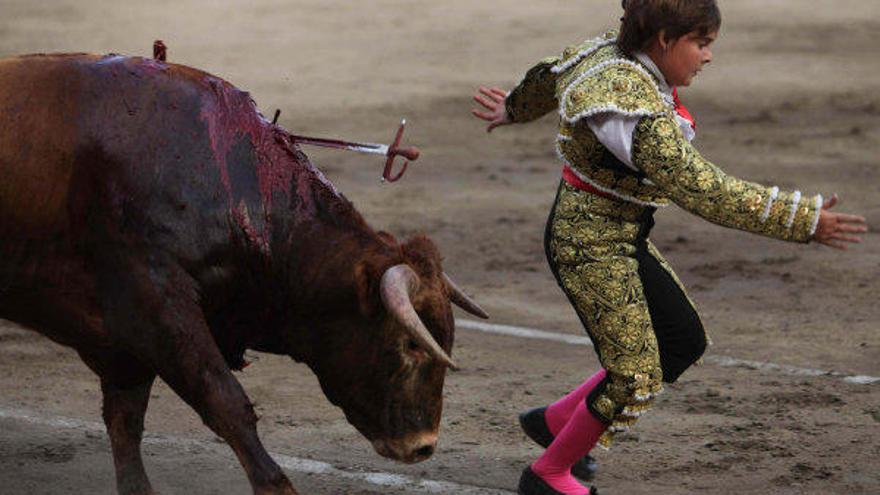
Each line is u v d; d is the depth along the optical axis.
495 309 20.30
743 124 38.28
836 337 18.61
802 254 23.84
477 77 47.75
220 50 54.47
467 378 16.61
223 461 13.62
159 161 10.61
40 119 10.64
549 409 12.60
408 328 10.02
